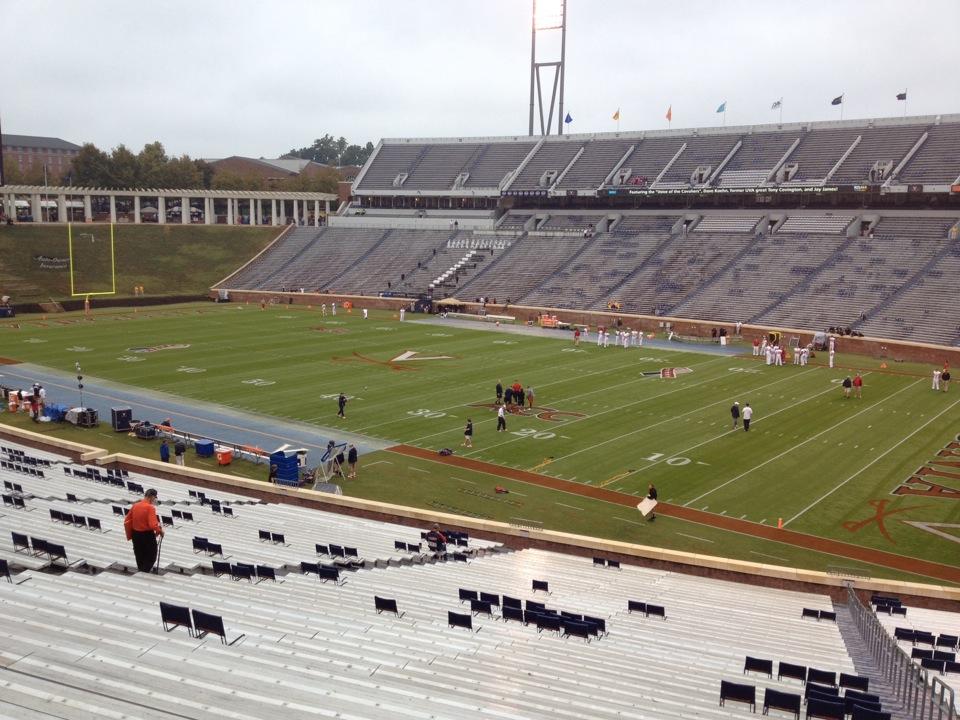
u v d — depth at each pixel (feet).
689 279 255.50
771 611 66.33
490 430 127.65
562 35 343.05
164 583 46.70
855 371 179.73
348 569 65.57
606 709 35.76
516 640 47.80
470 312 272.31
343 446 111.34
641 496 99.40
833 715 36.40
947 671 49.88
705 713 37.60
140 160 441.27
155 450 118.01
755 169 280.31
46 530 63.98
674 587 71.82
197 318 259.80
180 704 27.89
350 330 235.20
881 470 108.88
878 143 267.59
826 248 248.11
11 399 139.13
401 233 337.31
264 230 360.28
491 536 86.07
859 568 79.51
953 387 162.81
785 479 105.29
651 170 301.63
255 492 98.94
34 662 30.42
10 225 310.65
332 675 33.76
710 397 151.64
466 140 363.76
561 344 214.07
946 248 230.27
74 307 277.23
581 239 298.56
